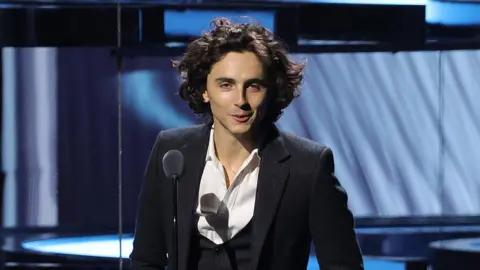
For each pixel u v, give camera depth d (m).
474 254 13.73
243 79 5.80
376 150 14.62
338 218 6.25
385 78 14.43
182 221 6.16
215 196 6.16
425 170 14.68
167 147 6.46
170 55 13.88
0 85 13.97
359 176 14.62
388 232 14.16
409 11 13.95
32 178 14.17
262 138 6.28
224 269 6.07
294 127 14.47
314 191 6.20
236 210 6.12
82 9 13.66
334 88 14.40
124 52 13.88
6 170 14.14
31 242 13.98
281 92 6.14
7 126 14.09
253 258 6.02
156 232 6.53
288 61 6.08
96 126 14.19
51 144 14.20
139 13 13.66
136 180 14.24
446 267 13.97
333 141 14.54
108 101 14.16
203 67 5.96
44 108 14.13
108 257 13.43
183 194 6.20
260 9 13.59
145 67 14.03
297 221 6.20
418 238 14.19
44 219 14.21
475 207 14.73
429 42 14.14
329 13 13.78
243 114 5.83
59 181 14.21
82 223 14.24
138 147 14.20
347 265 6.25
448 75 14.49
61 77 14.06
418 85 14.51
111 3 13.62
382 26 13.93
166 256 6.58
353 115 14.49
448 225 14.61
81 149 14.21
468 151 14.70
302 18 13.70
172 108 14.17
